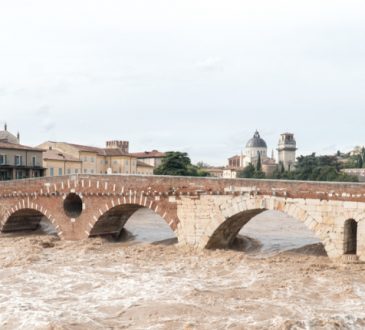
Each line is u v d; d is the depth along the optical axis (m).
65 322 27.48
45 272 39.69
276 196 41.88
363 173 183.00
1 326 27.03
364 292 32.88
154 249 48.28
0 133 122.81
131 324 27.47
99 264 42.62
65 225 55.28
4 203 60.84
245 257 43.94
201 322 27.38
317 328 26.19
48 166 115.56
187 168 125.44
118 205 51.06
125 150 160.00
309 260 42.34
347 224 39.06
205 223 45.53
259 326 26.56
